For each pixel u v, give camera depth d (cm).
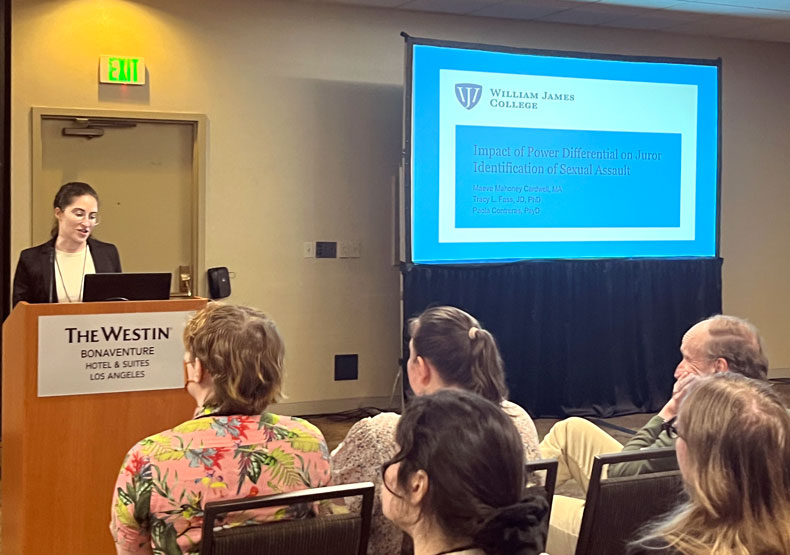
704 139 702
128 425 277
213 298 615
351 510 221
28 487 266
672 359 699
